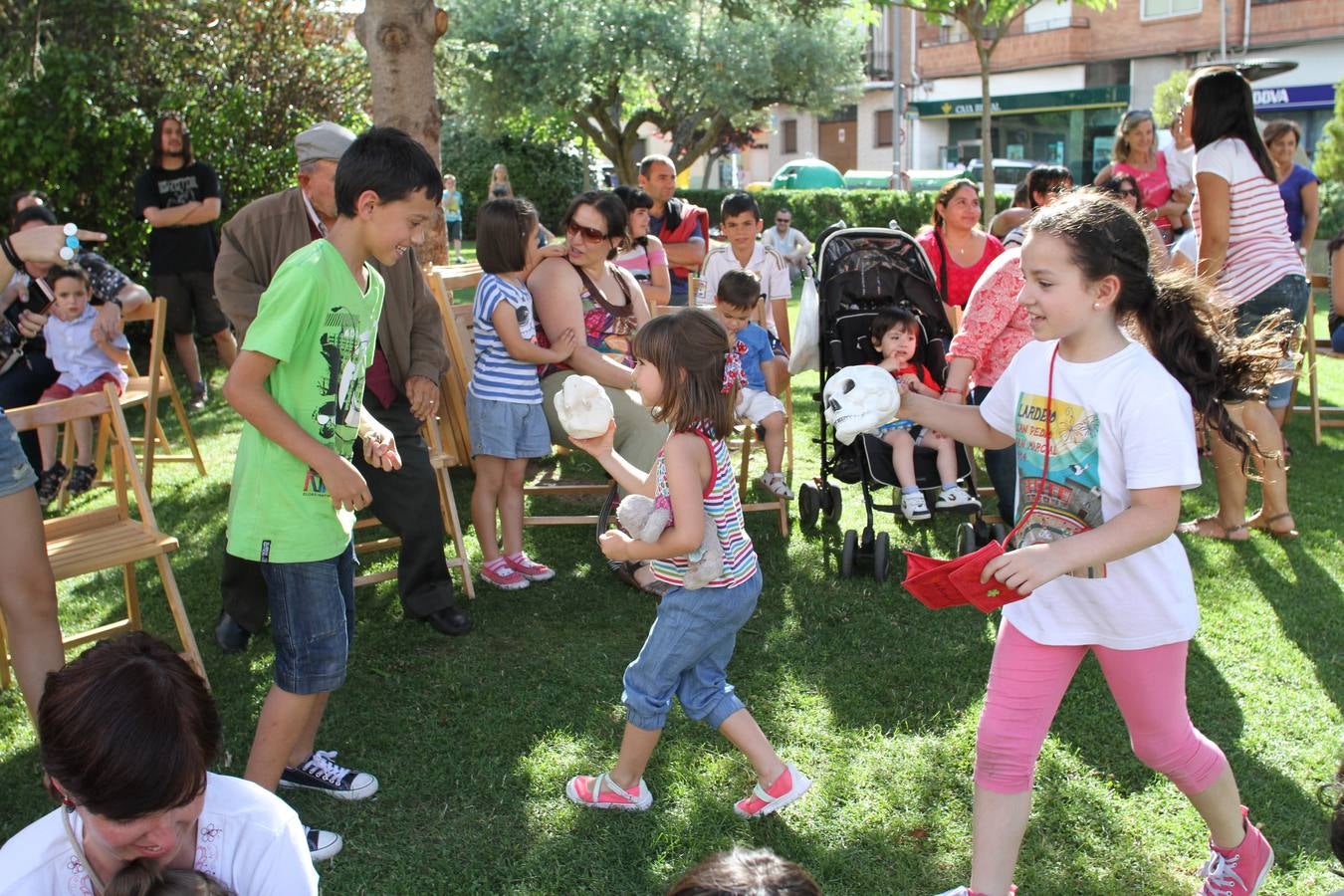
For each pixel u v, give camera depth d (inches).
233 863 71.4
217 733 67.3
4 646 156.6
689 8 843.4
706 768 135.6
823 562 203.8
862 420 108.2
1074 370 97.3
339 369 113.0
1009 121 1374.3
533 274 194.4
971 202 223.9
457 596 189.2
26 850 67.4
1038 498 101.2
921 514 198.2
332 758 132.7
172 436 294.2
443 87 609.3
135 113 390.3
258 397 107.0
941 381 213.8
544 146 1096.2
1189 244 274.5
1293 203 319.0
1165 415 92.0
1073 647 99.8
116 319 238.2
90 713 62.0
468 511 233.3
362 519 232.7
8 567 112.5
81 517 154.1
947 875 116.2
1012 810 100.5
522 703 151.3
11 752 140.3
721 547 114.3
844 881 115.3
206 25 421.4
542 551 211.9
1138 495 92.4
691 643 117.0
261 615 165.8
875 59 1566.2
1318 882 113.6
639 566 191.5
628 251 260.7
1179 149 331.0
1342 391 335.9
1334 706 148.3
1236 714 146.0
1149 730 100.9
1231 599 183.2
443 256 291.3
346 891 113.4
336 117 446.6
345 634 118.9
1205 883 109.3
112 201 394.0
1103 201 95.4
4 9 385.1
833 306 213.6
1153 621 96.9
